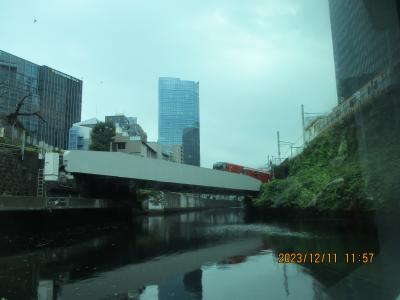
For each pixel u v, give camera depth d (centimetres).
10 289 1390
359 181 2328
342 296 1168
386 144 1725
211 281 1490
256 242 2617
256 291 1324
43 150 3378
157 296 1300
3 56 3850
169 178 4038
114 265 1834
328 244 2192
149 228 3931
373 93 1758
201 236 3147
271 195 4772
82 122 6925
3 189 2552
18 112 3253
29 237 2500
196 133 12438
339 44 1644
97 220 3738
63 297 1289
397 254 1482
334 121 3294
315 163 3822
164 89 12406
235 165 5941
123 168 3500
